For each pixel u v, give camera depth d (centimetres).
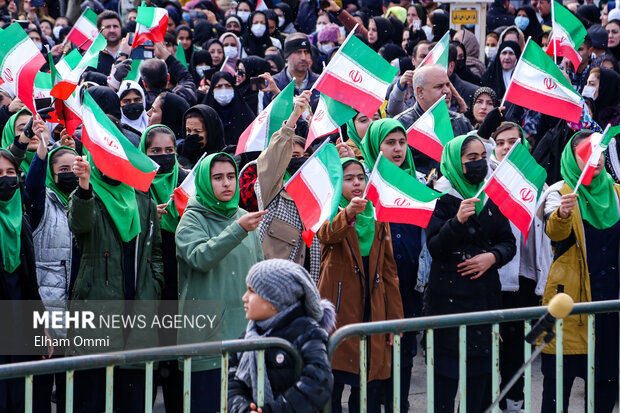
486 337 898
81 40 1588
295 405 598
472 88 1491
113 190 859
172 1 2086
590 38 1598
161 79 1407
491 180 903
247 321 844
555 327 732
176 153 1081
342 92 966
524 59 1041
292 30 2116
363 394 643
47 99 1050
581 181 926
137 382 857
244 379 638
